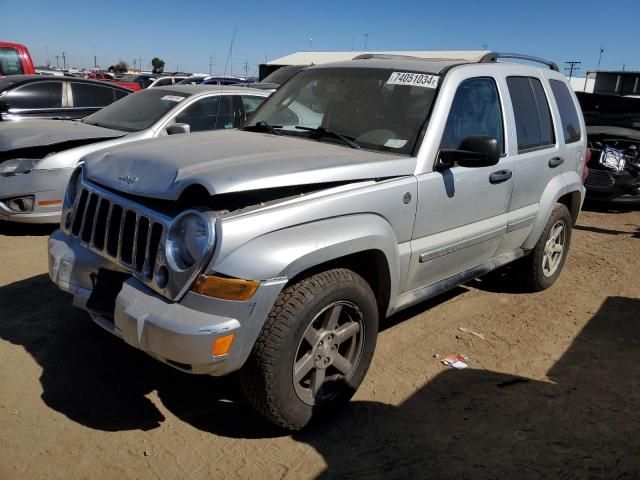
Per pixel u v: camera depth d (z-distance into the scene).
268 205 2.91
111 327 3.07
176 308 2.72
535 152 4.71
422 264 3.72
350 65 4.40
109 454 2.95
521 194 4.57
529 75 4.85
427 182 3.59
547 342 4.47
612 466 3.05
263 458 2.98
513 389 3.76
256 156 3.23
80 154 6.30
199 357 2.65
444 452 3.10
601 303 5.32
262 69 19.45
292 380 2.96
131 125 7.00
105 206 3.24
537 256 5.18
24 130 6.47
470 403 3.57
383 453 3.07
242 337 2.73
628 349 4.41
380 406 3.49
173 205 2.96
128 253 3.06
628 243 7.45
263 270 2.72
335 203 3.09
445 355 4.18
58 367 3.69
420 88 3.90
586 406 3.60
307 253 2.87
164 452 2.98
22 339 4.00
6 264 5.38
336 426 3.27
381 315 3.65
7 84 8.19
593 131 9.38
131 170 3.19
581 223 8.49
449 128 3.83
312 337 3.04
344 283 3.05
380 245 3.29
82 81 8.89
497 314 4.96
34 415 3.20
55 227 6.66
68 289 3.35
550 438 3.27
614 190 8.93
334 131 3.91
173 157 3.19
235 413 3.34
